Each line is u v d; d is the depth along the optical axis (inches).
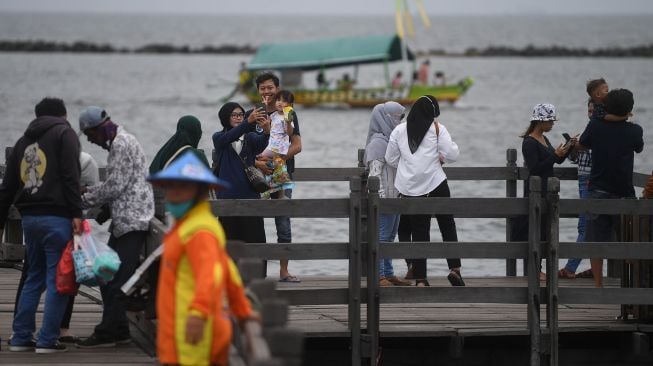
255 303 609.3
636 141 1079.6
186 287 568.4
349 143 3983.8
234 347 693.3
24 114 4955.7
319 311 1056.8
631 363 999.6
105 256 817.5
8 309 1036.5
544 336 956.0
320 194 2464.3
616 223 1176.8
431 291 947.3
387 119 1121.4
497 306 1088.8
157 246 829.2
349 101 5536.4
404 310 1061.1
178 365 569.9
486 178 1235.2
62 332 908.6
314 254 927.7
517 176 1232.8
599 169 1083.9
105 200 868.0
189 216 573.3
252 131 1100.5
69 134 831.7
